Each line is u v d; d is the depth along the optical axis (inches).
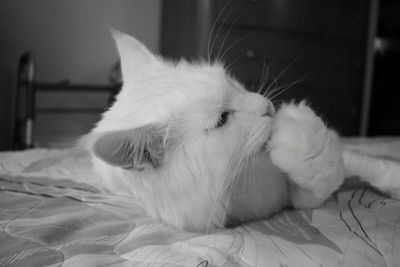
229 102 15.7
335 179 15.6
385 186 17.2
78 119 48.4
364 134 59.5
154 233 14.3
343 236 13.9
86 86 42.5
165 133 15.0
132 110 15.5
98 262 12.5
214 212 15.4
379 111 60.3
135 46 19.5
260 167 15.9
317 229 14.5
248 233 14.6
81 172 20.9
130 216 15.8
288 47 48.6
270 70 47.4
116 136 13.5
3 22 44.8
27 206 16.3
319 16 50.4
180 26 47.5
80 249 13.2
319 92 52.1
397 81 60.2
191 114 15.3
